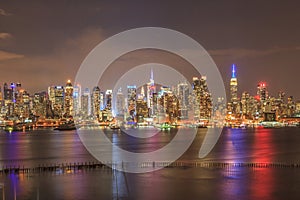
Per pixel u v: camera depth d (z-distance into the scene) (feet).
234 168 296.71
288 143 620.49
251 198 199.41
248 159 377.30
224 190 216.33
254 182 237.45
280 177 253.65
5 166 331.57
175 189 220.23
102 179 250.37
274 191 212.84
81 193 211.61
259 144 599.98
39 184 234.79
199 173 272.51
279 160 364.58
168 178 253.44
